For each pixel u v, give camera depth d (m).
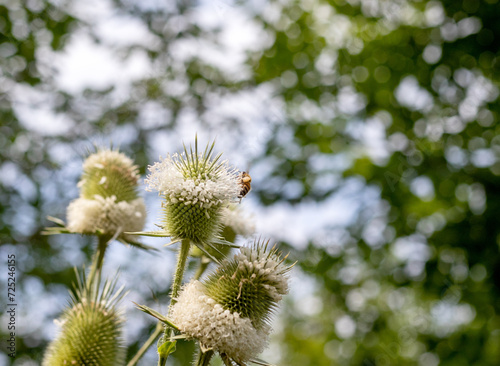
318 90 11.52
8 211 10.48
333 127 11.32
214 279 3.80
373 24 11.64
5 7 10.49
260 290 3.66
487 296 10.38
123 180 5.29
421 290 11.03
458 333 10.76
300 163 10.70
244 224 5.18
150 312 3.38
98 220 4.82
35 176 10.74
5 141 10.71
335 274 11.62
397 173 10.66
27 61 10.58
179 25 10.92
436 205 10.78
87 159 5.59
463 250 10.52
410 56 11.34
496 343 10.35
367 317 12.66
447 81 11.09
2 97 10.66
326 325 14.08
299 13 11.57
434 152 11.00
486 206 10.44
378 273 11.59
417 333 11.85
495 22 10.46
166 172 3.90
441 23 11.21
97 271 4.62
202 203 3.80
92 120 11.16
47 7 10.62
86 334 4.21
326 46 11.70
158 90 11.55
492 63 10.79
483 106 11.04
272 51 11.51
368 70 11.45
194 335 3.42
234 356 3.44
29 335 9.90
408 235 10.90
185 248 3.84
